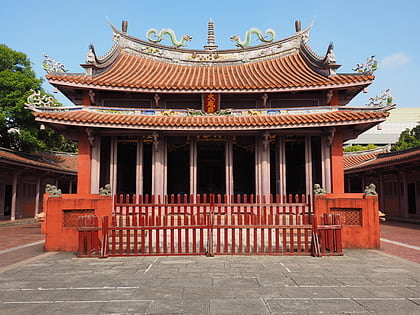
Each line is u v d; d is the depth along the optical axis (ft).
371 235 37.63
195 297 20.04
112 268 27.66
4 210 83.92
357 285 22.71
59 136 96.94
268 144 54.29
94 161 52.54
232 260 30.66
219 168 80.38
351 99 57.62
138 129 50.83
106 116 51.49
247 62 69.36
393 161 75.51
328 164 53.06
